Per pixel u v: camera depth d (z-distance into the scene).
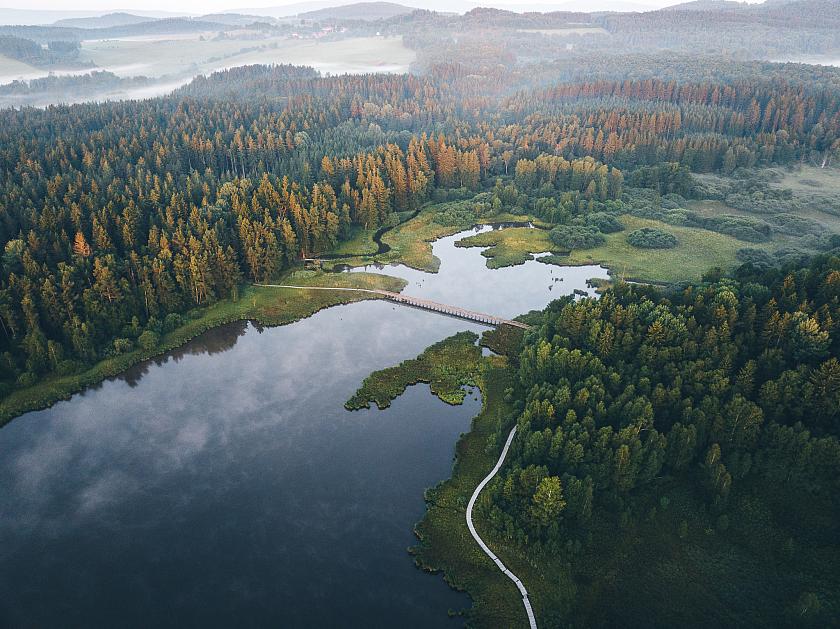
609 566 85.44
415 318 162.12
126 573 87.69
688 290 118.81
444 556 89.06
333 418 121.38
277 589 84.94
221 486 103.94
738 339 104.19
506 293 178.38
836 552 83.50
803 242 198.75
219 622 80.44
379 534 94.06
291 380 134.38
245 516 97.69
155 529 95.25
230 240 175.12
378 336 152.75
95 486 103.94
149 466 108.44
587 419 95.44
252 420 120.88
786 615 76.94
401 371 135.75
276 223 186.50
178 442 114.62
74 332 133.25
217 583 86.00
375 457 110.50
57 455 111.00
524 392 120.19
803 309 104.44
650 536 89.25
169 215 171.88
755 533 88.06
